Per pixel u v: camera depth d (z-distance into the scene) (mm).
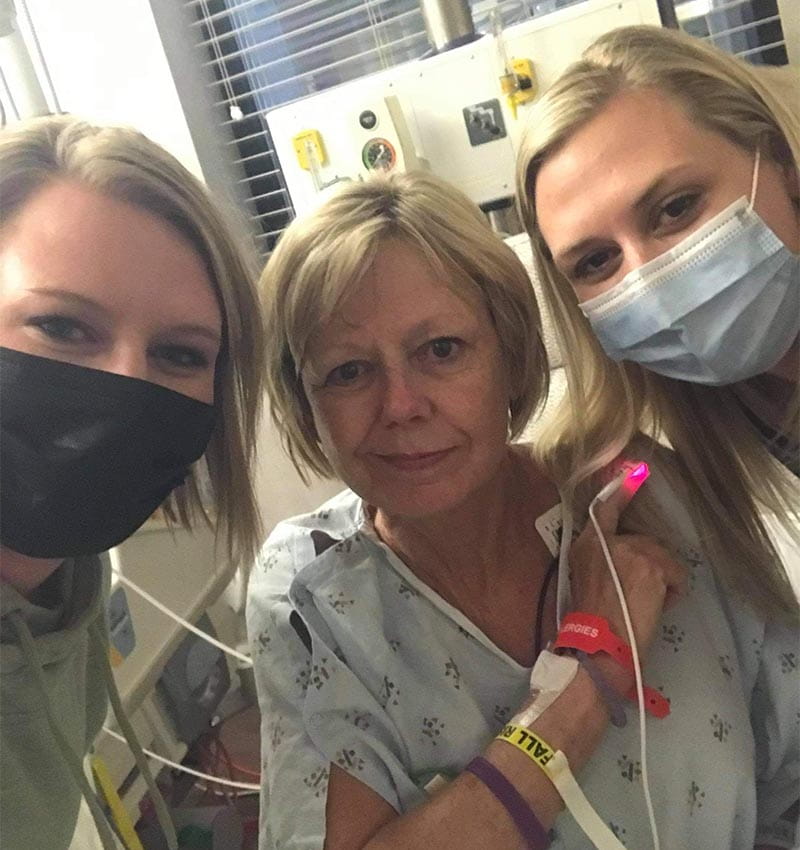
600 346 1104
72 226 731
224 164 2070
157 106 1919
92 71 1915
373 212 899
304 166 1728
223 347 898
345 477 948
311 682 916
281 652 959
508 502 1043
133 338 759
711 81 947
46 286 720
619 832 897
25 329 734
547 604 1009
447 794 849
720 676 986
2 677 789
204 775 1568
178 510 1021
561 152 969
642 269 957
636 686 926
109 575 1079
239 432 953
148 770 968
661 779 923
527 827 838
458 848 822
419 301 886
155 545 1440
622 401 1118
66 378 736
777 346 1010
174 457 822
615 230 955
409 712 931
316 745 893
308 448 1020
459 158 1679
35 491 749
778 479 1145
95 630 942
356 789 875
